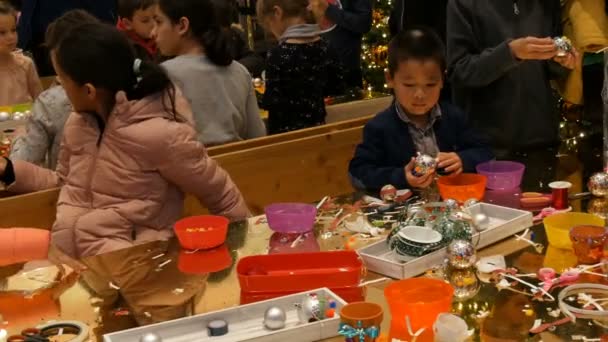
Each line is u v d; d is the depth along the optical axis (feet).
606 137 7.30
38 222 7.86
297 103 11.39
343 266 5.23
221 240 5.75
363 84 17.51
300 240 5.83
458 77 8.63
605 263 5.00
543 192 6.77
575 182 7.07
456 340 4.07
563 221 5.70
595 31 8.71
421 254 5.26
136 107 7.14
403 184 7.13
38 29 16.07
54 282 5.22
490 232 5.56
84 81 7.06
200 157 7.39
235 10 18.35
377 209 6.46
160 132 7.10
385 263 5.11
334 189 10.09
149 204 7.22
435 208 5.58
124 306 4.81
